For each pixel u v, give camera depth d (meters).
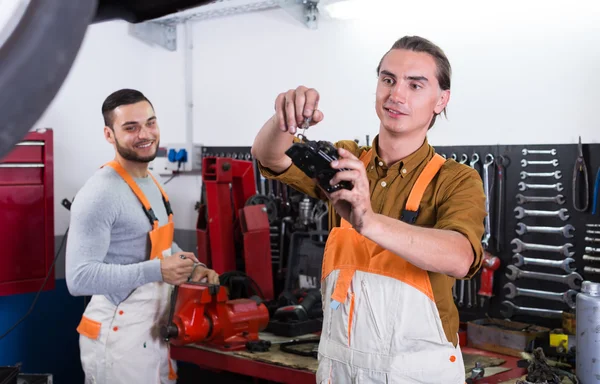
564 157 2.69
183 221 4.09
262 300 3.02
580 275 2.64
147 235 2.47
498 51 2.84
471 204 1.39
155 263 2.34
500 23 2.82
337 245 1.63
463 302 2.95
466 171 1.51
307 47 3.49
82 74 3.85
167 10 0.66
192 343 2.72
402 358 1.51
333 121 3.41
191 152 3.94
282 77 3.62
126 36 4.08
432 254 1.18
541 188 2.74
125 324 2.41
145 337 2.45
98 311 2.45
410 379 1.50
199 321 2.57
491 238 2.88
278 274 3.44
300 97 1.21
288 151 1.01
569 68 2.65
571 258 2.67
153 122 2.50
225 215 3.19
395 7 3.12
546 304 2.73
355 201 1.04
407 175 1.55
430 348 1.52
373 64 3.23
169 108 4.18
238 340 2.73
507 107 2.83
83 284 2.28
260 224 3.18
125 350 2.41
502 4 2.81
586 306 2.14
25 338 3.56
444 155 3.02
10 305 3.49
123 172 2.46
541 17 2.71
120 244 2.42
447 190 1.49
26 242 3.23
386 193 1.57
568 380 2.21
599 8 2.56
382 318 1.53
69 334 3.76
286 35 3.58
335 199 1.06
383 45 3.19
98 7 0.65
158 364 2.49
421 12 3.05
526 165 2.79
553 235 2.73
